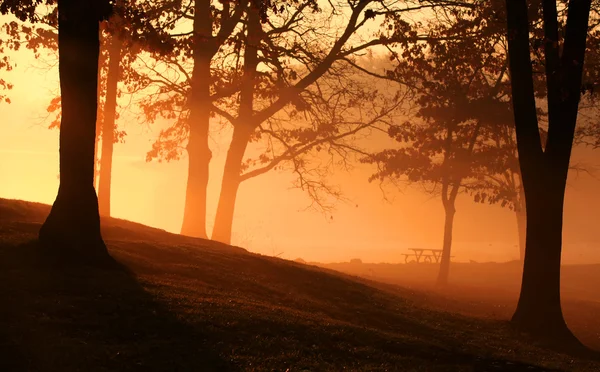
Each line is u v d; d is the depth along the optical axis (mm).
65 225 15398
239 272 18938
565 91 18891
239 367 10148
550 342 18016
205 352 10570
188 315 12352
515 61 19453
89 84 15484
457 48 29250
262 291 17422
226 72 30188
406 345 13602
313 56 30000
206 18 29234
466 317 19828
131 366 9555
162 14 27141
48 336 10141
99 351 9852
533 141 19391
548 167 19328
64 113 15508
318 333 13000
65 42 15312
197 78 29516
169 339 11000
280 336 12234
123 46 24641
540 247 19312
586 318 27500
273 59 28984
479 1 28922
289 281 19703
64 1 15258
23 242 15336
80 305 11930
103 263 15539
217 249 21922
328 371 10625
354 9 29516
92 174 15773
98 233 15812
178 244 21328
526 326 19234
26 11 18891
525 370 13203
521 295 19672
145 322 11609
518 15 19281
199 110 29859
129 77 30156
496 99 32281
